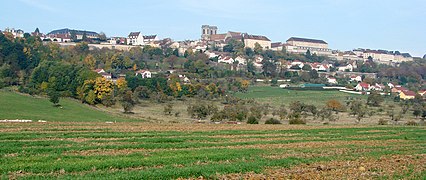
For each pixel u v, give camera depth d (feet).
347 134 148.87
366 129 172.45
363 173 72.43
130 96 399.85
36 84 416.87
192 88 472.03
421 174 72.64
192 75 577.84
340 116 368.27
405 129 175.32
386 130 169.07
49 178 61.87
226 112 312.91
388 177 69.51
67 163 73.97
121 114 332.60
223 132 144.46
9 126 148.15
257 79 638.53
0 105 309.83
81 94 386.52
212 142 116.16
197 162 80.28
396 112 395.55
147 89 438.40
